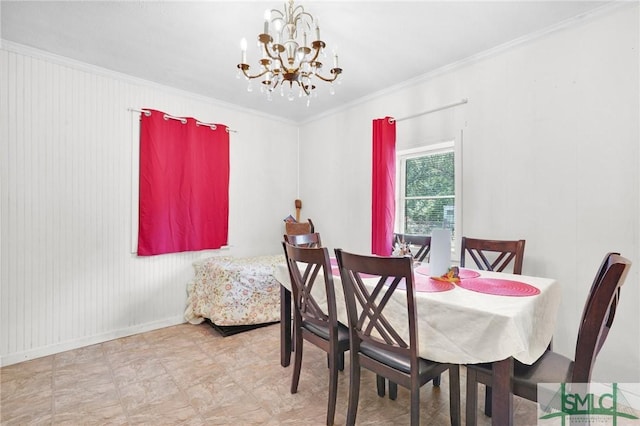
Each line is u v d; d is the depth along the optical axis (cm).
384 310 160
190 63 271
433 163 307
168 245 315
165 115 314
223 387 205
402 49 248
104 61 268
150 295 309
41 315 251
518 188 236
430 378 141
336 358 167
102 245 281
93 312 276
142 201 300
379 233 307
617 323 193
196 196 334
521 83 234
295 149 438
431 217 308
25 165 244
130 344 273
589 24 203
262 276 319
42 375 220
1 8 197
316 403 188
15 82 240
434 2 192
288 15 196
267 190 407
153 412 179
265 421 172
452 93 276
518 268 212
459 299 140
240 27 218
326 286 168
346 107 370
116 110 289
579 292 208
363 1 191
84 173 271
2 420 172
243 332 303
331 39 234
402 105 315
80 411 180
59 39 234
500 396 127
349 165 370
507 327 119
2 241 236
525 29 221
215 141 352
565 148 214
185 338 288
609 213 196
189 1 191
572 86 211
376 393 198
